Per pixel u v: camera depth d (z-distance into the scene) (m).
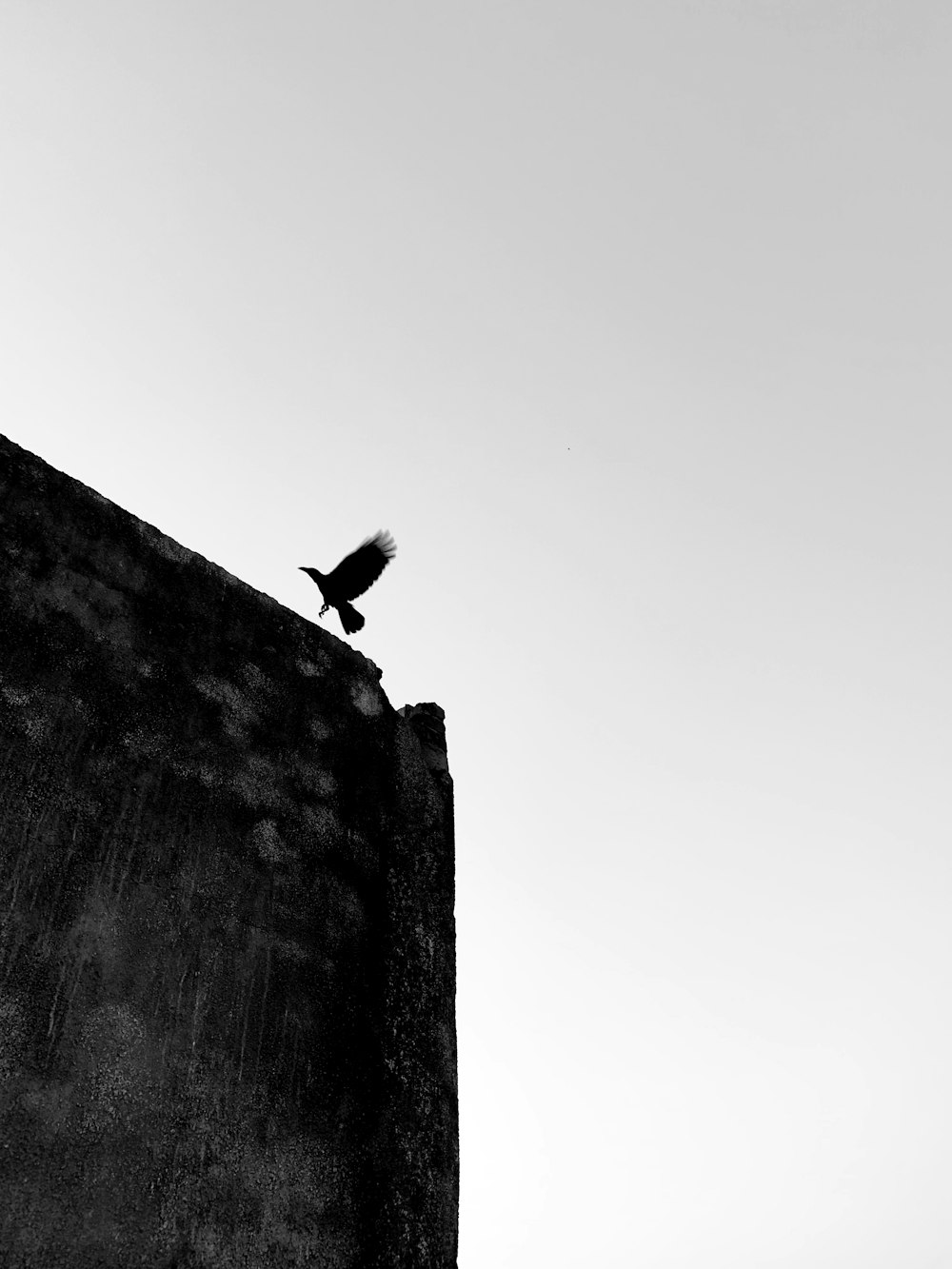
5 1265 2.23
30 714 2.86
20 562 3.04
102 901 2.79
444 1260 3.06
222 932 3.04
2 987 2.50
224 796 3.26
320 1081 3.08
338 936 3.38
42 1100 2.45
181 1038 2.79
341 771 3.72
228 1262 2.61
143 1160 2.56
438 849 3.91
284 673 3.70
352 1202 2.98
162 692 3.24
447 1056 3.46
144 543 3.45
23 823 2.71
